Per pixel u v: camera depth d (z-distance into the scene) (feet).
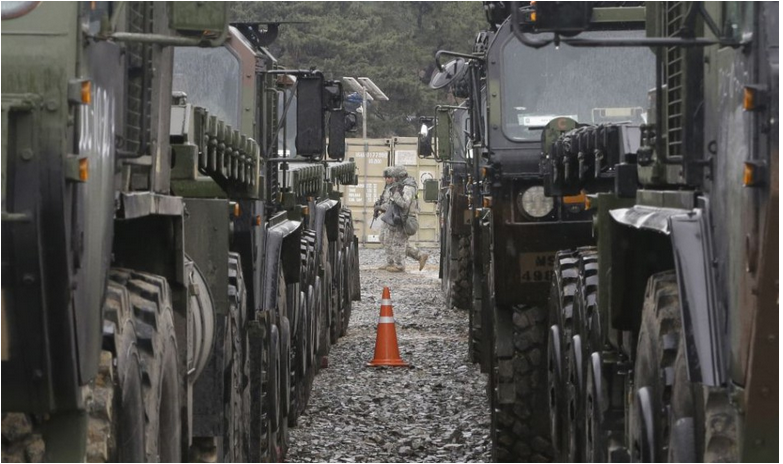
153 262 54.90
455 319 179.52
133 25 47.91
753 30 40.01
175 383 51.62
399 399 111.65
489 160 86.63
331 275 148.46
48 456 40.70
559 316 74.84
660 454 48.57
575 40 43.62
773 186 38.29
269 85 100.12
